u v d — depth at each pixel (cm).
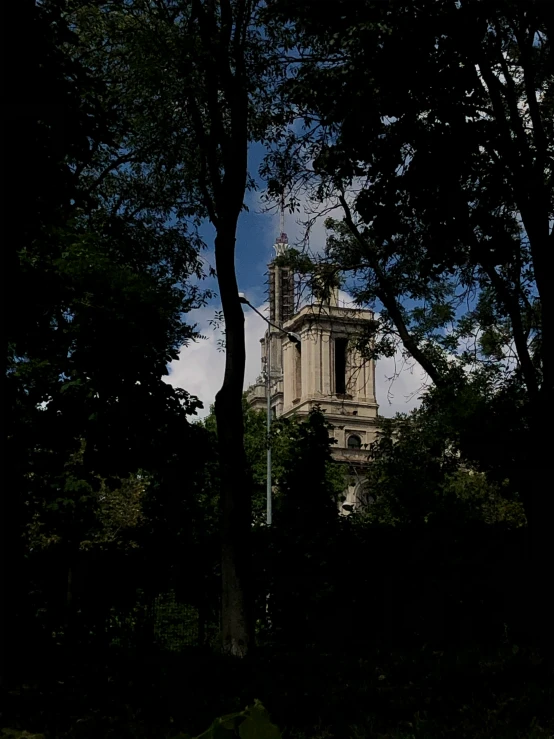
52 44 1292
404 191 1662
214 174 1884
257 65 1838
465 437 2145
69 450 2305
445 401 2453
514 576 1788
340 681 1013
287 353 12631
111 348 2200
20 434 1975
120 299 2203
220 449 1742
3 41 1154
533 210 1748
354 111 1585
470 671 1005
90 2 1727
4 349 1128
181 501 2239
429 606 1859
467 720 816
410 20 1516
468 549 1872
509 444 2033
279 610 1962
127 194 2383
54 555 1852
